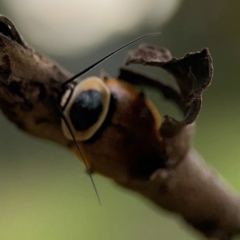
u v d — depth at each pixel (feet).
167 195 0.55
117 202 0.74
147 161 0.53
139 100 0.53
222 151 0.71
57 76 0.53
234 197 0.57
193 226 0.57
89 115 0.53
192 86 0.52
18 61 0.52
